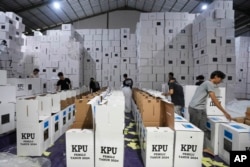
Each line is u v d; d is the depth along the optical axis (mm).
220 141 2670
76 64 7766
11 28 5496
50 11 10289
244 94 9141
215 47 5293
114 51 9688
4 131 3176
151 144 2225
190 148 2193
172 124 2307
